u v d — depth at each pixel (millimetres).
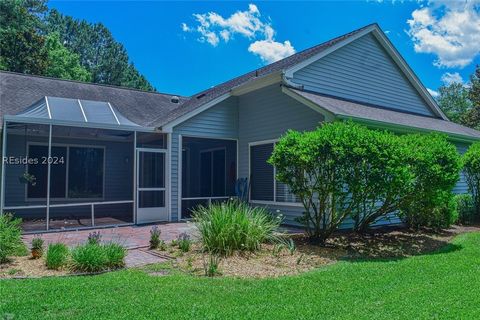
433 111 17859
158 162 12836
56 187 14797
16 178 13938
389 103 15828
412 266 6918
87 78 42188
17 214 13930
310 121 11375
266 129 13086
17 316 4309
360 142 8258
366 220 9734
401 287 5582
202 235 8094
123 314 4406
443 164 9125
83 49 53719
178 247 8328
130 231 10898
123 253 6980
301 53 16203
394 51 15742
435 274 6348
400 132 12219
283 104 12422
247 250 7863
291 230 10984
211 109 13781
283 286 5625
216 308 4656
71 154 15227
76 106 12977
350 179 8289
